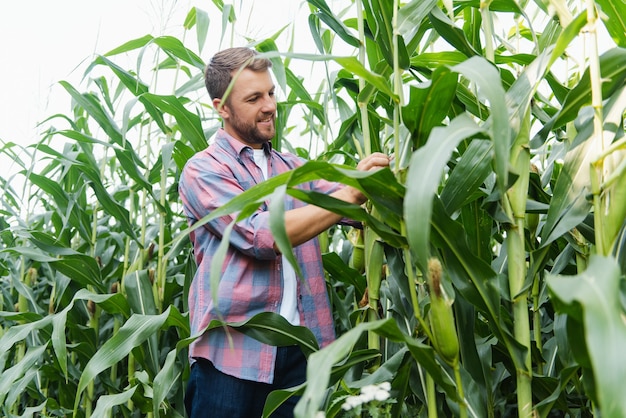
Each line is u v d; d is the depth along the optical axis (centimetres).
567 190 158
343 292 300
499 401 226
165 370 195
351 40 212
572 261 209
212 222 205
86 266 281
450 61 210
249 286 206
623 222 143
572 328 123
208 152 223
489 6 194
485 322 214
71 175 324
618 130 157
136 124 322
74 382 293
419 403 224
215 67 218
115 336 214
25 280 346
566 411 189
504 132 119
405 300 202
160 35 281
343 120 258
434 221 150
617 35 170
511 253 161
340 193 179
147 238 320
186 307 271
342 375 180
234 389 207
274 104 218
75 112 351
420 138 156
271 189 144
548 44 192
